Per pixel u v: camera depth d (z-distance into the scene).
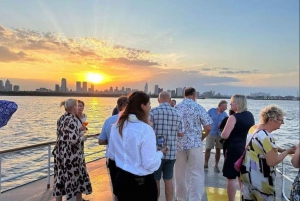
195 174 4.18
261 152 2.70
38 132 19.81
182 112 4.16
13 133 19.19
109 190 4.74
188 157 4.21
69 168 3.69
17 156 11.61
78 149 3.75
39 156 11.69
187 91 4.29
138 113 2.43
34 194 4.39
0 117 2.48
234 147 3.78
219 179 5.58
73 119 3.73
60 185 3.71
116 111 4.22
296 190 2.24
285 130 32.62
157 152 2.53
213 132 6.19
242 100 3.82
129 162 2.38
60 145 3.71
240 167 2.93
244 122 3.74
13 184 7.25
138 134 2.34
